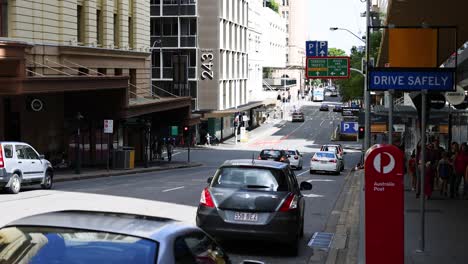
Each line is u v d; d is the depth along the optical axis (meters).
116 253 4.57
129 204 19.33
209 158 60.91
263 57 119.81
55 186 27.22
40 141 37.97
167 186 27.20
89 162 43.84
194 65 77.06
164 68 76.94
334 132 88.50
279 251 12.60
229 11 82.81
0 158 21.91
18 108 35.78
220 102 79.06
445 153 21.78
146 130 46.38
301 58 179.00
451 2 13.84
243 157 61.94
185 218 16.28
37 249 4.61
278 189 11.95
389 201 9.34
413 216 17.05
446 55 22.11
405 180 28.33
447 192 23.02
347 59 49.09
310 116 125.56
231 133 92.06
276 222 11.59
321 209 20.58
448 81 11.97
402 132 45.25
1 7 33.81
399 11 14.91
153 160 56.03
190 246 5.23
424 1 13.76
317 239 14.24
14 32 33.91
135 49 51.16
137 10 51.22
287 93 150.62
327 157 42.22
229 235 11.70
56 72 37.78
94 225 4.96
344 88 84.94
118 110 41.28
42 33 36.66
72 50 39.22
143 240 4.76
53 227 4.91
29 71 32.59
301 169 49.12
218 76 77.19
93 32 42.97
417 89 12.08
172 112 54.97
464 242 12.98
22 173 23.03
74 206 18.45
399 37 12.24
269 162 12.73
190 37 76.62
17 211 17.06
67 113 41.38
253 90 106.19
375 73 12.11
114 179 33.47
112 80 38.78
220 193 11.85
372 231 9.38
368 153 9.45
